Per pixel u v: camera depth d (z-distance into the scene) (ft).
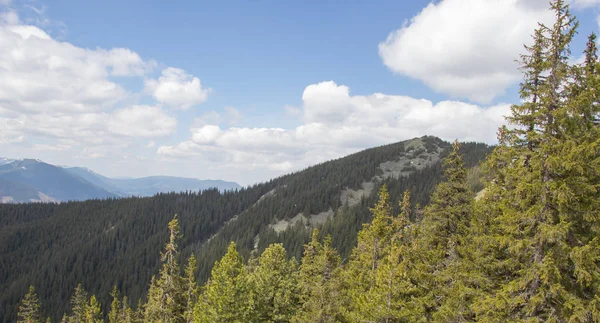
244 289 100.73
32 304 243.40
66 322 334.03
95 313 266.57
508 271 47.06
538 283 40.14
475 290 48.34
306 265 126.93
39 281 492.54
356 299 79.82
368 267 94.99
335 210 548.72
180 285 129.08
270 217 544.21
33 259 569.23
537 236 39.42
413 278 65.98
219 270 103.09
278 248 124.06
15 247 599.98
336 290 86.79
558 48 40.42
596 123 42.60
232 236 520.01
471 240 62.39
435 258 66.33
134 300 440.86
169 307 125.18
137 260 541.34
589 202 38.93
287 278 117.60
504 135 46.47
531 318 39.17
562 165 37.55
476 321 48.85
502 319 42.16
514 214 41.88
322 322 79.97
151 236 618.85
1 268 540.11
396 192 523.70
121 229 633.61
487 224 52.54
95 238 604.90
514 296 42.06
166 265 124.67
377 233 90.33
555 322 37.76
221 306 97.71
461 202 69.26
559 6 41.16
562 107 38.65
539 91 41.50
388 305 64.59
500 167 49.44
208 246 522.88
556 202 39.68
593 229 38.32
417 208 82.53
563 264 38.68
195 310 116.78
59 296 472.03
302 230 456.45
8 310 434.71
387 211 94.58
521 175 41.70
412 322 61.57
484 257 48.24
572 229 39.50
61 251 572.10
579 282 38.93
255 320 102.06
